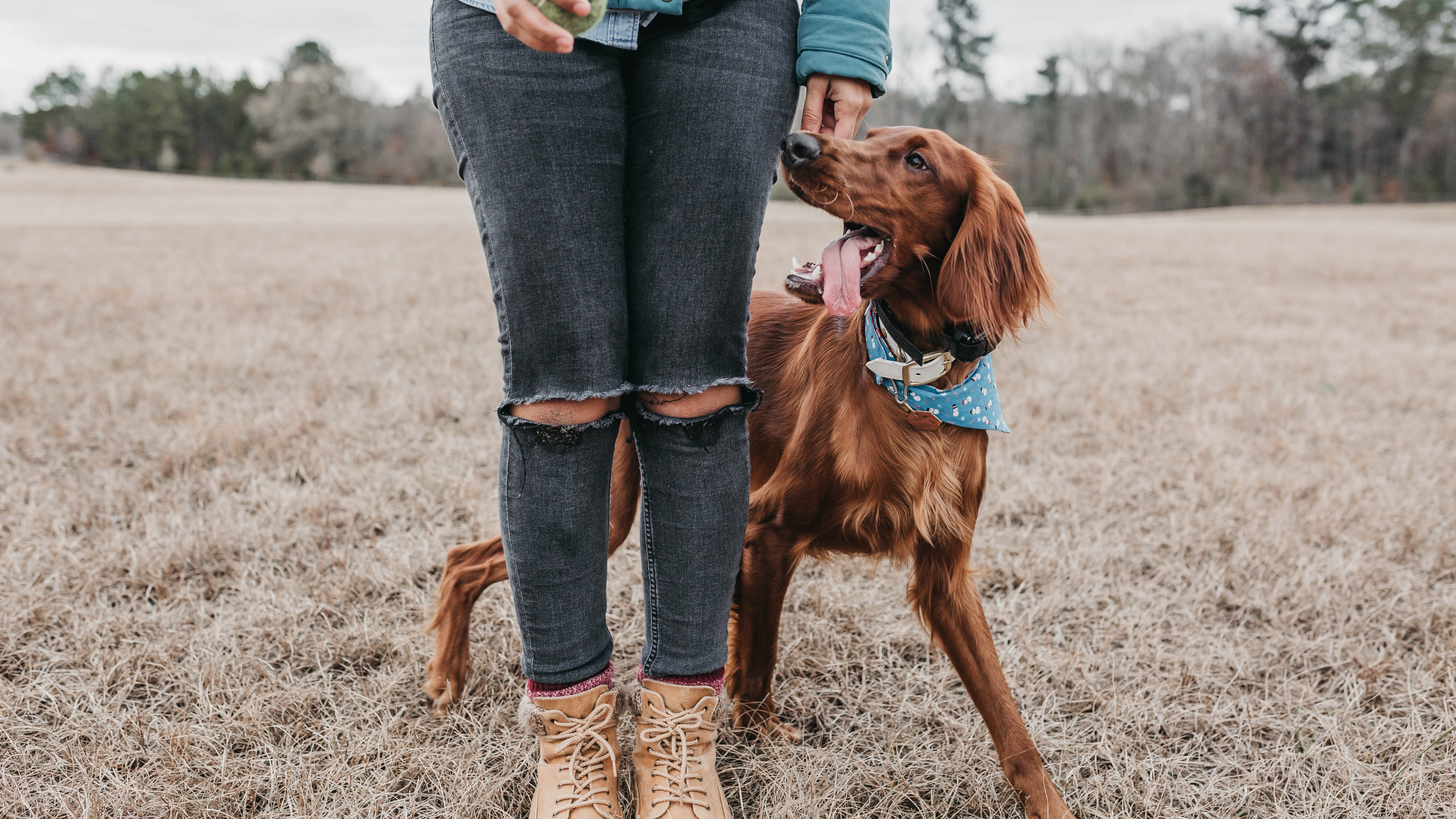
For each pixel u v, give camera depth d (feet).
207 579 7.68
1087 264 35.50
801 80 4.37
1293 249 44.42
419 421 12.06
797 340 6.37
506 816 4.98
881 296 5.45
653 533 4.44
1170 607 7.64
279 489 9.42
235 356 15.19
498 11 3.36
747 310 4.23
